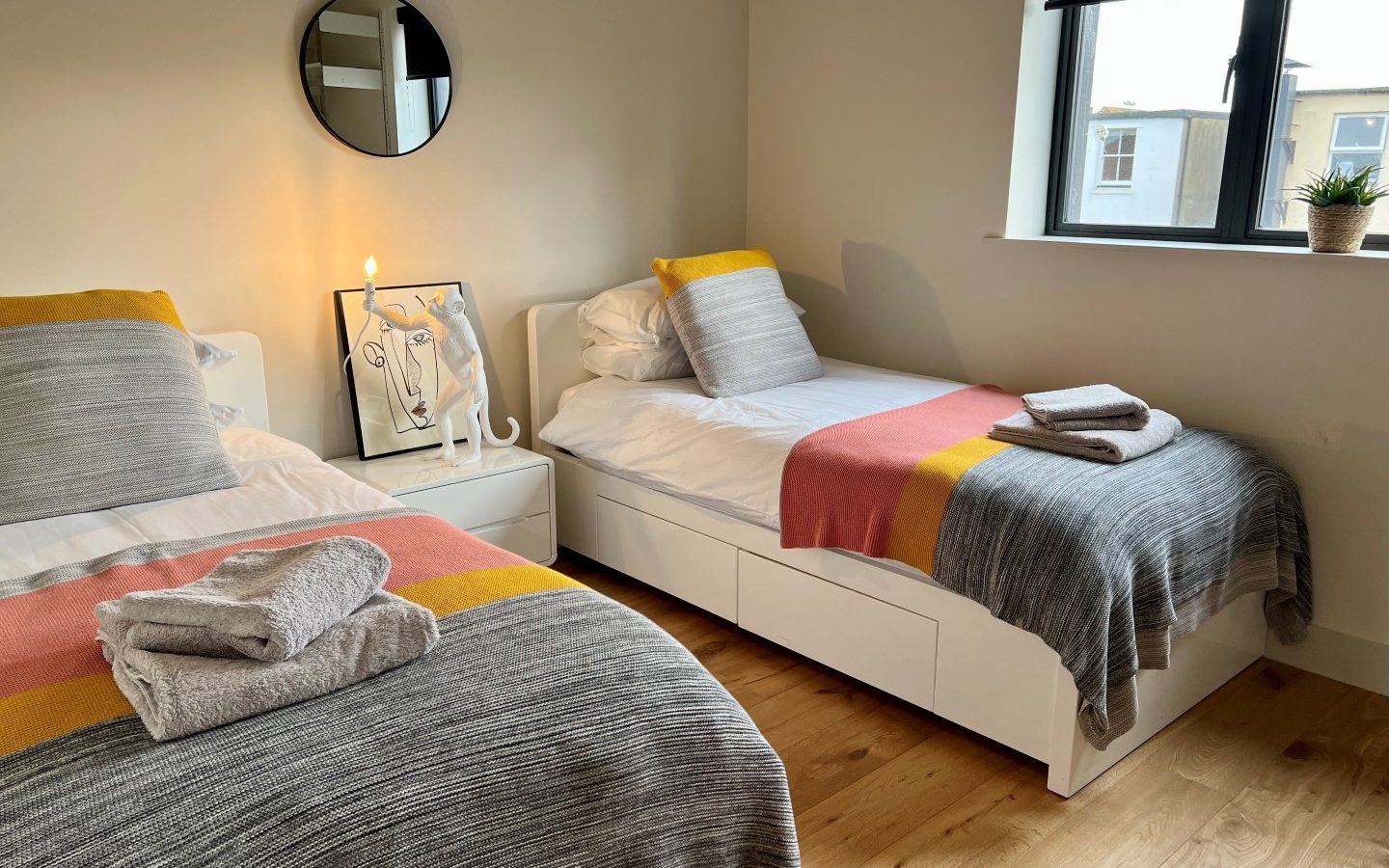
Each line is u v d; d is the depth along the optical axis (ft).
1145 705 7.32
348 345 9.75
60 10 7.93
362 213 9.77
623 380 10.58
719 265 10.46
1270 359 8.57
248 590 4.64
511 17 10.36
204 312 9.05
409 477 9.36
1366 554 8.29
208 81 8.71
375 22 9.46
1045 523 6.60
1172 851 6.31
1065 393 8.31
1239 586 7.89
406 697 4.27
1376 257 7.84
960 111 10.42
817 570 8.06
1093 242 9.54
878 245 11.50
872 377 10.60
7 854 3.39
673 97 11.86
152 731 3.95
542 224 11.03
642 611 9.74
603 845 4.15
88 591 5.30
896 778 7.05
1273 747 7.47
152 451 6.93
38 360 6.77
